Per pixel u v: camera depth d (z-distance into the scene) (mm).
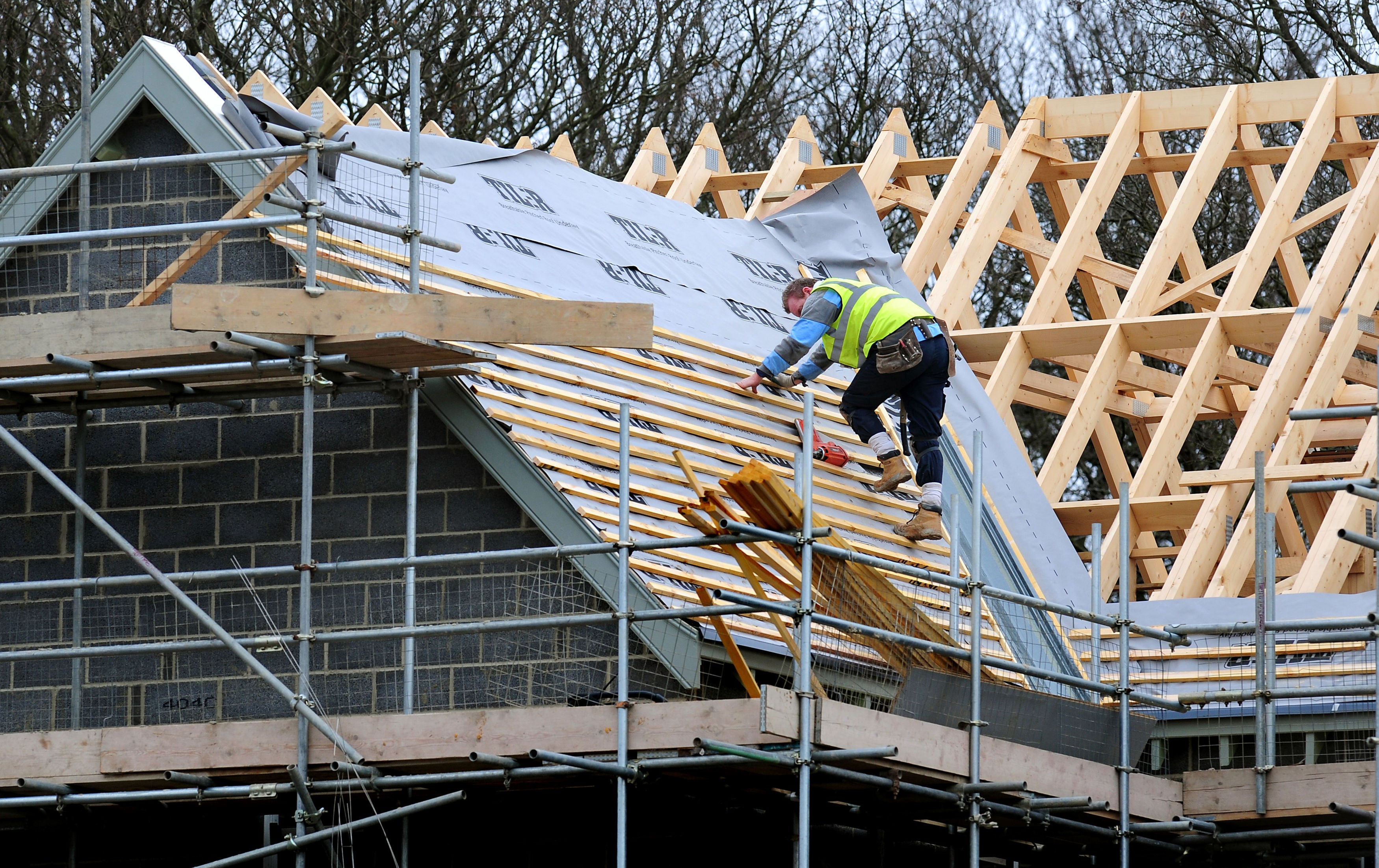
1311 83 42844
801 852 21891
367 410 27141
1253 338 38344
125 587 27547
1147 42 71750
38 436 28375
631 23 65750
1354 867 29875
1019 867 30969
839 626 23078
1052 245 43562
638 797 25828
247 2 60188
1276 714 29328
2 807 24344
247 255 27906
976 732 24531
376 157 25484
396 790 24703
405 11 61406
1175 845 27516
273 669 26859
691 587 26344
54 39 57750
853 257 40281
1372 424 36250
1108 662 30953
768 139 70000
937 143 71812
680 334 33062
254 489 27391
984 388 38094
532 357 29141
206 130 28078
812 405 23562
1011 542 34156
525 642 26031
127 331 24969
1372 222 39875
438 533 26531
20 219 28984
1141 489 36125
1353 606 30438
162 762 23953
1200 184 41656
